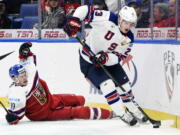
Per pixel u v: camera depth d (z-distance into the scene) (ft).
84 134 46.32
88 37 50.93
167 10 58.08
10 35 65.57
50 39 63.87
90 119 53.93
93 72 49.70
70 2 64.69
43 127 49.67
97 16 48.88
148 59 53.36
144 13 60.80
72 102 54.54
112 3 62.80
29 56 52.85
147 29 58.54
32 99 51.65
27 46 52.85
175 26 55.42
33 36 64.64
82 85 60.70
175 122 48.78
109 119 54.24
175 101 48.49
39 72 63.57
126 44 49.67
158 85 51.72
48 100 52.60
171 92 49.21
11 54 64.64
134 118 49.16
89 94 60.08
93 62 49.16
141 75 54.54
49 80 63.10
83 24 61.21
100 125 50.57
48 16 64.44
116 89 51.83
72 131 47.73
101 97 58.75
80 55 51.55
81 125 50.57
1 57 65.00
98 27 49.32
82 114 53.31
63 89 62.28
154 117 52.54
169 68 49.55
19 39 64.23
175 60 48.39
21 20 69.15
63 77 62.18
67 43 61.67
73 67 61.36
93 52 50.70
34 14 68.74
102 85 48.93
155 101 52.29
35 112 52.24
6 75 64.95
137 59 55.06
